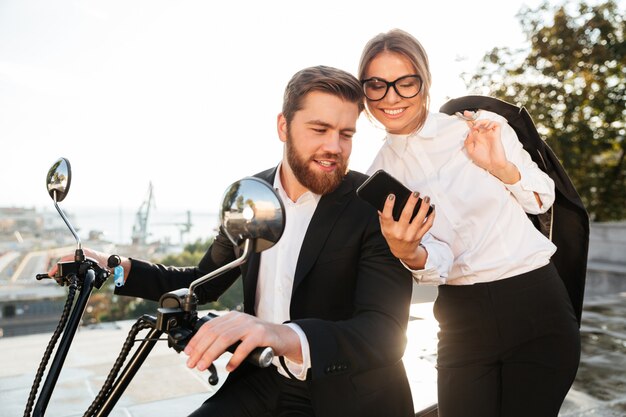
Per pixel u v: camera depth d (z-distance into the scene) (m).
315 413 1.30
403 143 1.74
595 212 14.18
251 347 0.86
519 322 1.58
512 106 1.79
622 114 13.05
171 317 0.90
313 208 1.45
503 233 1.62
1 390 3.38
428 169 1.70
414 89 1.63
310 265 1.32
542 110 12.92
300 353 1.00
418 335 4.26
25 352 4.36
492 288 1.60
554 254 1.84
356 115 1.32
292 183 1.46
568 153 13.07
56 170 1.32
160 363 3.93
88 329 5.25
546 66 13.27
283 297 1.45
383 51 1.64
